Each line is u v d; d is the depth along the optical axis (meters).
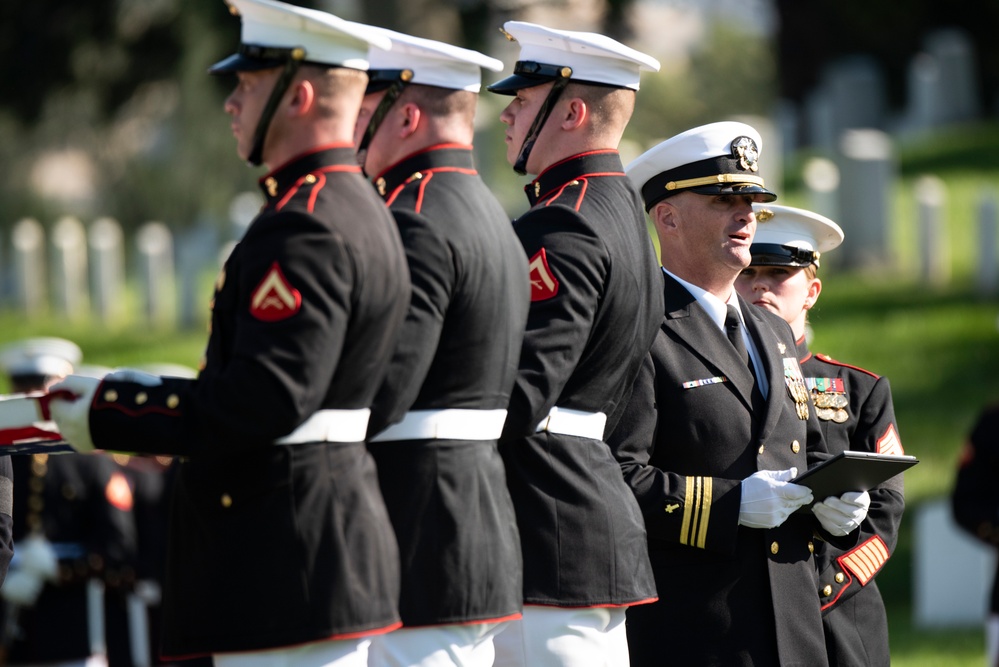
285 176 10.59
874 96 84.25
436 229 11.36
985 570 33.38
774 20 99.88
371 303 10.38
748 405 14.45
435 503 11.41
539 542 12.62
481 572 11.49
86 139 95.06
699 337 14.50
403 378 11.02
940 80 85.75
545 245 12.64
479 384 11.59
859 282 58.81
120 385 10.24
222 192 93.56
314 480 10.38
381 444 11.50
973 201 67.25
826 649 15.35
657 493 13.80
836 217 60.47
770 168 67.06
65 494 24.05
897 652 30.23
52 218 96.06
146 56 66.44
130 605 25.23
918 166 73.81
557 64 13.38
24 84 64.44
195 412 9.98
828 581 15.48
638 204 13.50
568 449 12.77
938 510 33.75
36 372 26.25
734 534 13.75
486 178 64.62
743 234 14.63
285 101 10.55
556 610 12.57
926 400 47.94
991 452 25.05
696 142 14.52
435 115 12.02
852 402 16.50
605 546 12.75
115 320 70.38
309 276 10.05
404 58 11.98
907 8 93.44
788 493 13.70
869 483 13.98
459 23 54.84
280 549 10.29
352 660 10.55
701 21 158.00
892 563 37.72
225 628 10.30
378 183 12.05
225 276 10.34
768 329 15.14
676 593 14.09
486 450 11.78
